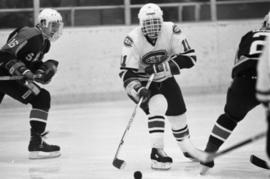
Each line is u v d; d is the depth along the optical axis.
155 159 11.08
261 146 13.55
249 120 18.61
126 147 14.00
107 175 10.76
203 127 17.17
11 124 19.78
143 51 10.89
